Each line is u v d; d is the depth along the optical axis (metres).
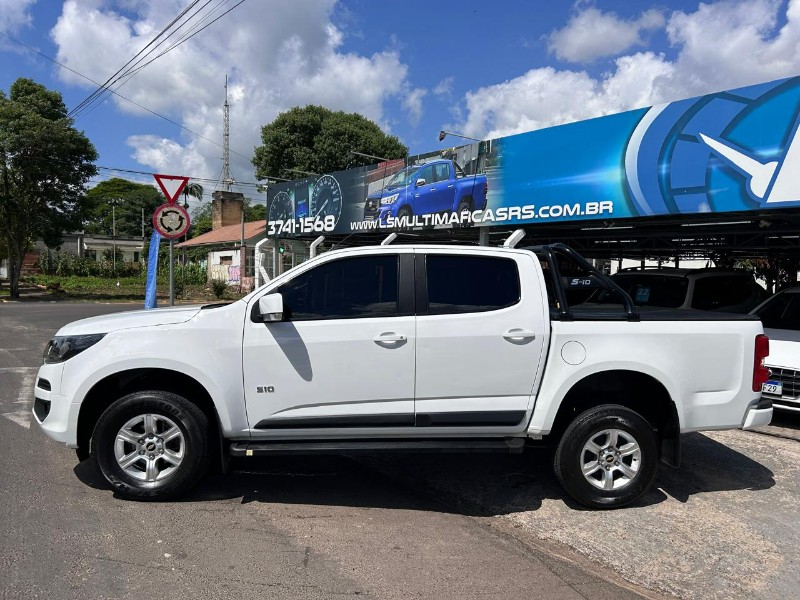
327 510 4.29
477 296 4.36
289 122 34.41
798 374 6.32
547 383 4.32
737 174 7.21
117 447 4.22
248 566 3.42
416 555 3.64
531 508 4.43
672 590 3.32
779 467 5.40
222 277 36.84
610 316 4.42
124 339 4.20
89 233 82.94
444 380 4.27
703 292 8.99
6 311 20.36
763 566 3.60
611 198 8.54
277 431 4.25
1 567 3.30
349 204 13.85
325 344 4.20
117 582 3.19
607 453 4.38
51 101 28.50
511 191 9.93
